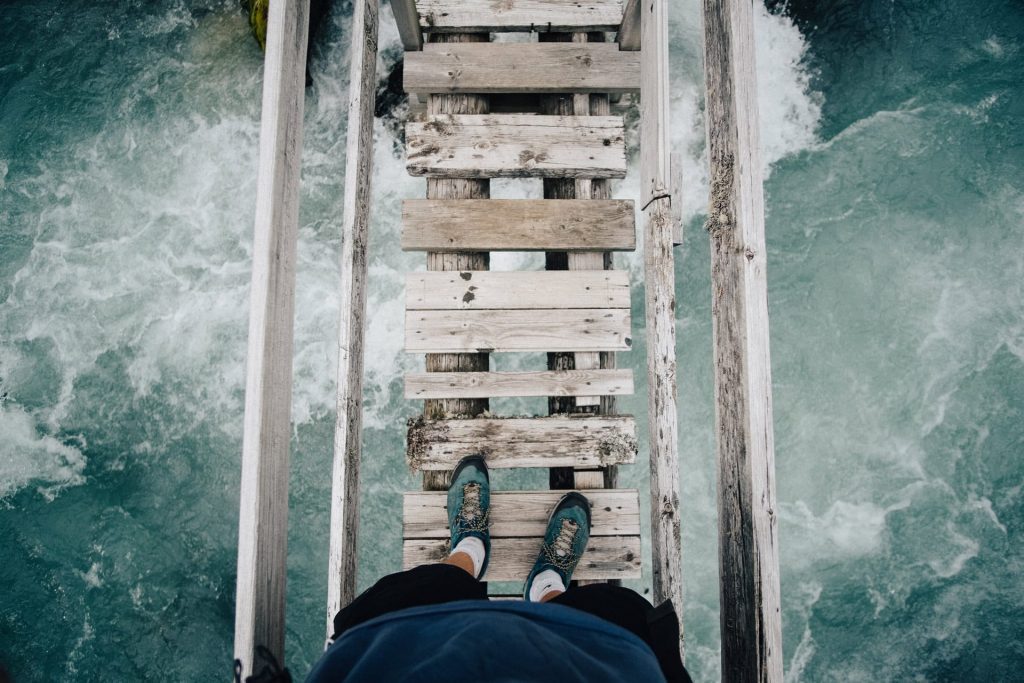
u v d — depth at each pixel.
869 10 4.55
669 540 2.23
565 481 2.81
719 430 2.11
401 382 4.38
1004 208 4.33
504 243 2.86
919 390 4.22
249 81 4.87
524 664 1.06
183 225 4.72
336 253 4.61
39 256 4.74
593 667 1.11
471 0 3.08
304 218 4.66
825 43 4.54
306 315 4.52
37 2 5.03
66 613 4.26
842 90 4.50
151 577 4.29
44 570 4.33
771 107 4.50
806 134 4.48
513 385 2.78
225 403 4.49
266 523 1.99
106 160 4.83
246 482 1.91
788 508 4.18
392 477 4.28
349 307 2.35
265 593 1.97
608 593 1.59
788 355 4.28
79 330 4.63
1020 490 4.10
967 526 4.11
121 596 4.27
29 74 4.95
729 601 2.04
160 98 4.88
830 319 4.29
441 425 2.75
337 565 2.22
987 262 4.30
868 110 4.47
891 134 4.44
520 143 2.95
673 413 2.27
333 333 4.51
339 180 4.71
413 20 2.86
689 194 4.48
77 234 4.75
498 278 2.84
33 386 4.58
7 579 4.32
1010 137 4.39
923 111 4.45
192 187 4.77
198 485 4.39
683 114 4.53
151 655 4.19
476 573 2.45
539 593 2.35
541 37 3.19
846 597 4.07
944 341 4.25
